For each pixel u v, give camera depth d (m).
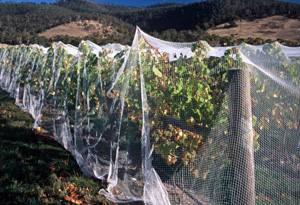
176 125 3.10
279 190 2.60
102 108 4.55
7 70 12.42
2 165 4.16
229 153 2.55
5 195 3.42
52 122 6.11
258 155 2.64
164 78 3.53
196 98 3.00
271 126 2.67
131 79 3.77
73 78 5.52
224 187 2.54
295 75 2.72
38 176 3.91
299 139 2.61
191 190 2.83
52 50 6.92
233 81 2.57
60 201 3.33
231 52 3.14
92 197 3.46
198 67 3.38
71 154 4.87
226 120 2.62
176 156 3.01
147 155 3.01
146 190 2.99
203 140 2.81
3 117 7.12
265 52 3.54
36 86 7.34
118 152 3.67
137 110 3.72
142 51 3.63
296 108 2.66
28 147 5.07
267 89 2.70
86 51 5.30
